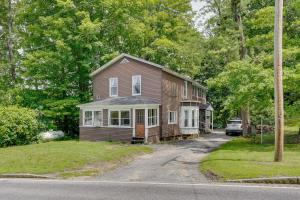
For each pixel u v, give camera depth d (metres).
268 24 24.23
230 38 30.12
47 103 33.31
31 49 36.97
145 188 10.76
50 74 33.72
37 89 34.94
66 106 33.53
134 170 14.86
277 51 14.49
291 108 23.31
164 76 31.67
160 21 42.47
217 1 31.94
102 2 34.97
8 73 38.41
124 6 36.69
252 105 23.77
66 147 20.83
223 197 9.32
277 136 14.63
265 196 9.40
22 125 24.64
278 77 14.51
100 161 16.72
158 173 13.86
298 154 17.42
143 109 29.70
